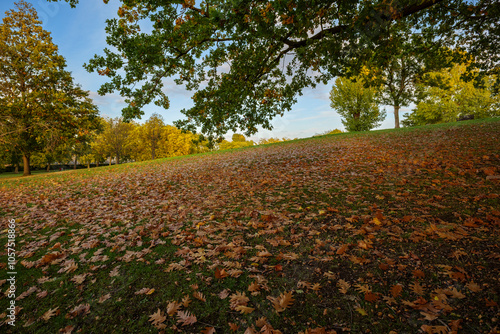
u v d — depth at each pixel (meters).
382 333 1.79
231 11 4.42
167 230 4.09
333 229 3.50
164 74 7.23
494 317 1.78
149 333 1.98
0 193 9.00
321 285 2.38
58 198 7.20
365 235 3.21
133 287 2.58
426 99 26.58
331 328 1.88
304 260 2.83
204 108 7.77
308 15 4.68
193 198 6.08
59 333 2.03
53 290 2.61
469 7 5.87
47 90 20.08
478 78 8.34
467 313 1.85
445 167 5.97
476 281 2.15
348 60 7.00
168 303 2.29
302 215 4.19
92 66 6.39
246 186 6.72
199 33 5.97
